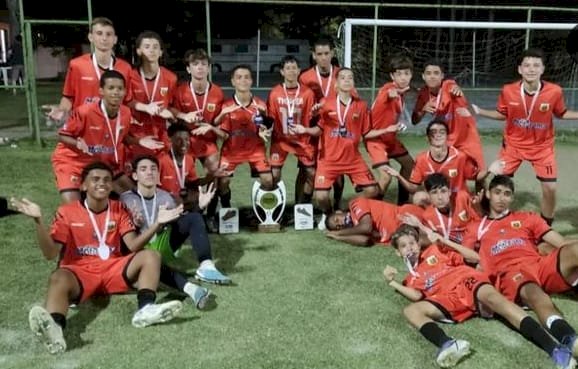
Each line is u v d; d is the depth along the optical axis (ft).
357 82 44.34
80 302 12.54
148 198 13.99
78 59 16.38
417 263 12.95
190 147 18.17
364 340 11.18
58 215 12.42
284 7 66.08
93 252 12.57
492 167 17.79
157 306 11.44
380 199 18.90
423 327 11.03
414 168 17.40
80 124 14.92
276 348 10.84
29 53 30.89
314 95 19.26
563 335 10.43
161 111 16.40
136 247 12.62
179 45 61.36
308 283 13.94
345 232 16.80
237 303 12.78
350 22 28.89
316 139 19.07
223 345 10.95
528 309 12.12
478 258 12.89
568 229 18.34
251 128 18.22
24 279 13.96
